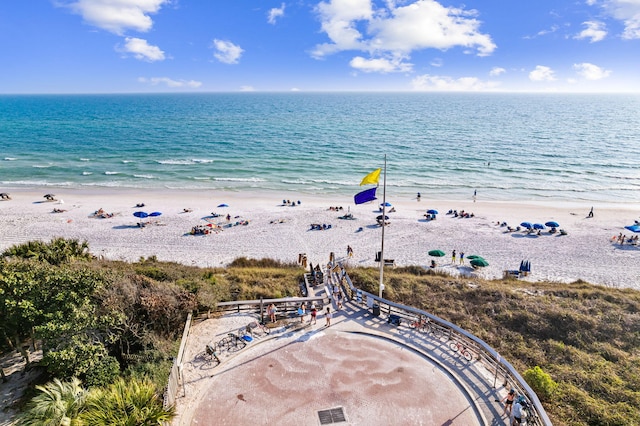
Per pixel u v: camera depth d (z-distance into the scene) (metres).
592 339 19.44
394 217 47.84
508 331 20.30
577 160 86.19
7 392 13.98
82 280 15.42
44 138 116.62
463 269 33.91
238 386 13.85
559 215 50.41
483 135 125.38
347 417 12.44
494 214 50.38
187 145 104.69
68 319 13.60
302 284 25.06
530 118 191.50
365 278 26.70
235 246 38.25
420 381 14.09
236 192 61.12
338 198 58.31
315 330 17.58
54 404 10.05
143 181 67.19
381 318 18.72
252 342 16.50
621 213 51.59
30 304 13.70
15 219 45.31
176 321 17.12
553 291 25.53
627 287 30.34
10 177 68.56
